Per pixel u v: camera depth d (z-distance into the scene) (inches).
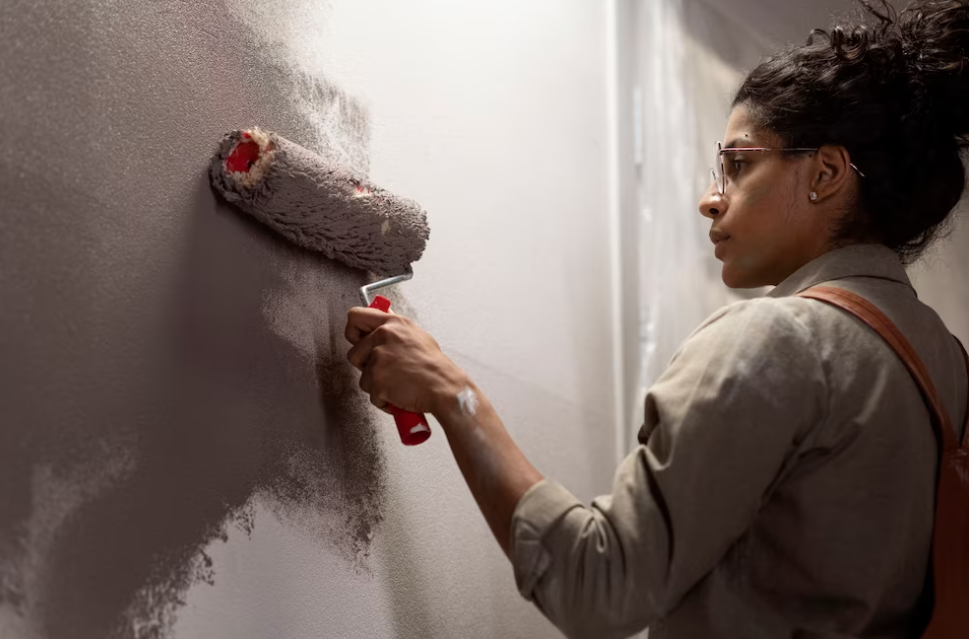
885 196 42.4
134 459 38.4
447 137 63.7
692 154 85.9
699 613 38.4
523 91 73.5
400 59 59.7
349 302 51.6
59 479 35.6
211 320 42.7
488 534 61.3
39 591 34.4
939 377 41.7
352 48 55.2
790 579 38.0
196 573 40.2
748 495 36.8
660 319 83.0
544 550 37.5
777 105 43.4
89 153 38.4
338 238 47.1
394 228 48.4
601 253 81.6
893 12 45.9
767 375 37.5
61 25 38.0
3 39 36.0
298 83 50.3
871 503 37.7
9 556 33.6
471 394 42.8
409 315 57.3
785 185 43.3
